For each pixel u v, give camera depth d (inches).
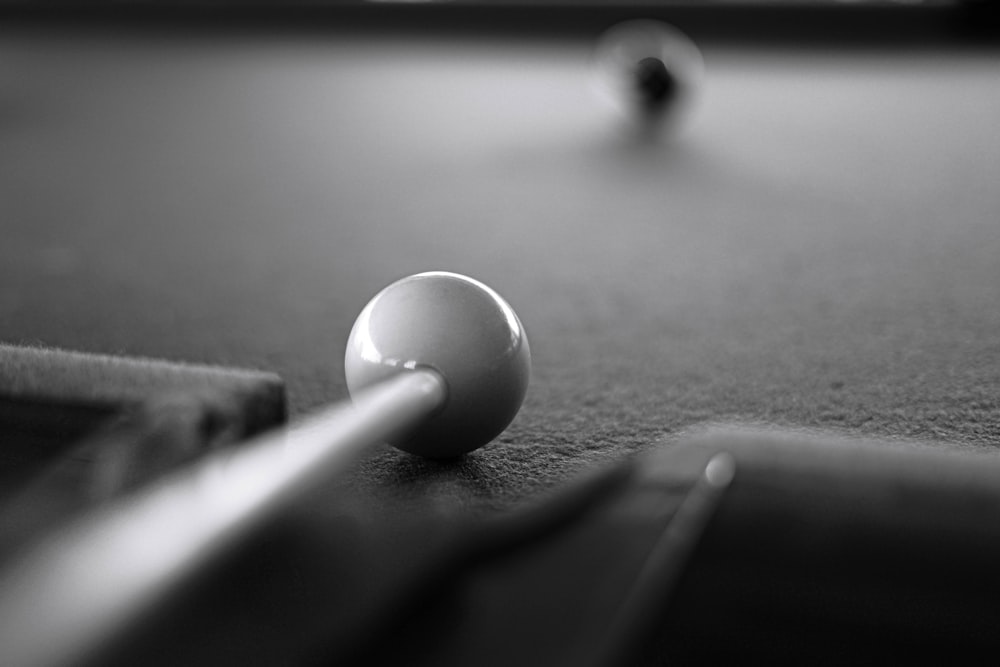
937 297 35.3
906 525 14.2
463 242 45.4
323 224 49.0
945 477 14.5
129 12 151.3
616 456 22.2
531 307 34.3
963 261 41.1
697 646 14.0
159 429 15.4
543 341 30.3
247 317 32.2
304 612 13.9
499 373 19.1
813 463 14.6
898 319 32.3
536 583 12.8
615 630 12.3
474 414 19.2
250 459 12.8
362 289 36.5
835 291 36.3
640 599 12.6
